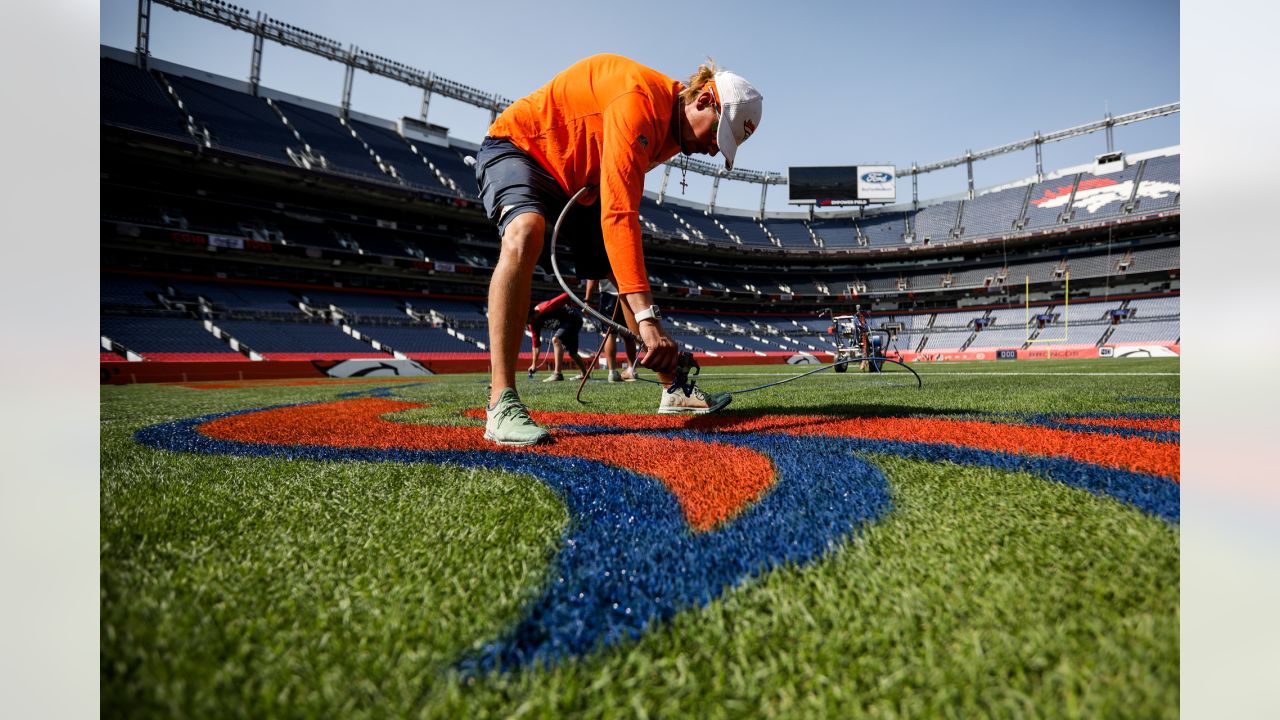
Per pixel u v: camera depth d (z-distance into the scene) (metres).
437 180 31.91
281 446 1.93
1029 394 3.30
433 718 0.50
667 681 0.54
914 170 45.53
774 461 1.41
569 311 7.83
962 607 0.64
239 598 0.70
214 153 24.66
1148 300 34.53
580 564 0.79
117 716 0.50
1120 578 0.68
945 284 41.22
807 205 45.00
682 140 2.13
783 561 0.78
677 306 41.09
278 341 23.80
